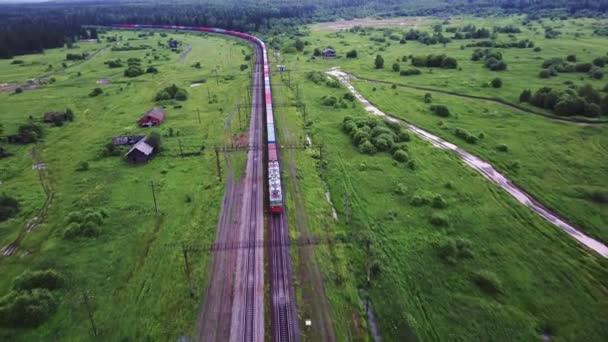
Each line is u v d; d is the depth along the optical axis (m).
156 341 39.19
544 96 101.88
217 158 72.56
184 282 46.66
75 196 65.88
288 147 83.81
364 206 62.31
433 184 68.56
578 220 58.53
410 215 59.50
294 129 93.81
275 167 67.69
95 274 47.94
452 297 44.31
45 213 61.34
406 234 55.12
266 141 86.94
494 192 65.81
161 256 51.12
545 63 138.75
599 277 47.03
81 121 101.69
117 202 63.44
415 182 69.19
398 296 44.59
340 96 118.69
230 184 69.12
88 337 39.56
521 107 104.38
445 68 147.62
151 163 77.31
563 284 46.00
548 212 61.03
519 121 95.44
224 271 48.41
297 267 49.00
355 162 76.88
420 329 40.50
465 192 65.81
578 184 67.75
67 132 94.38
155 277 47.50
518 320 41.22
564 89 112.50
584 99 96.00
